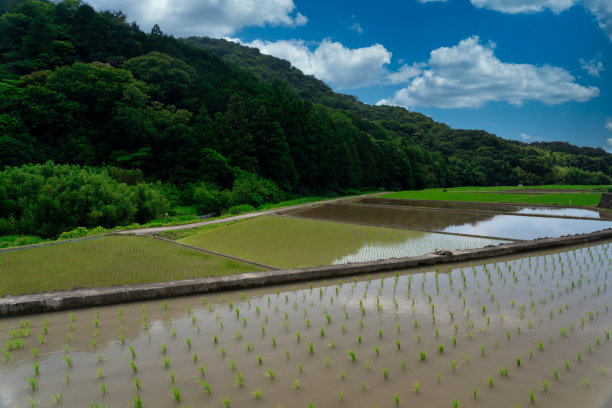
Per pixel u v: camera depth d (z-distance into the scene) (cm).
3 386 399
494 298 705
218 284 749
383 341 509
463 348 486
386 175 7250
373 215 2748
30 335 537
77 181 2198
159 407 357
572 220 2361
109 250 1279
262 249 1409
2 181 2055
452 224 2203
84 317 606
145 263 1097
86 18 5025
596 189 6222
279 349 486
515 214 2700
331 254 1316
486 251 1084
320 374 419
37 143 3259
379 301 688
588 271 924
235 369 433
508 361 450
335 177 6059
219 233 1842
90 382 407
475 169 9538
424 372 423
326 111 8369
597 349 484
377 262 924
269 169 4709
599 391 381
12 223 1909
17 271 998
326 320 593
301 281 827
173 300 696
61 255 1194
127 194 2456
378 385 395
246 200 3588
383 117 13588
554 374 414
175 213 3025
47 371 432
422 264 972
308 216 2691
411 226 2125
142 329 557
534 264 999
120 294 673
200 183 3550
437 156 9275
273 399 369
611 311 631
